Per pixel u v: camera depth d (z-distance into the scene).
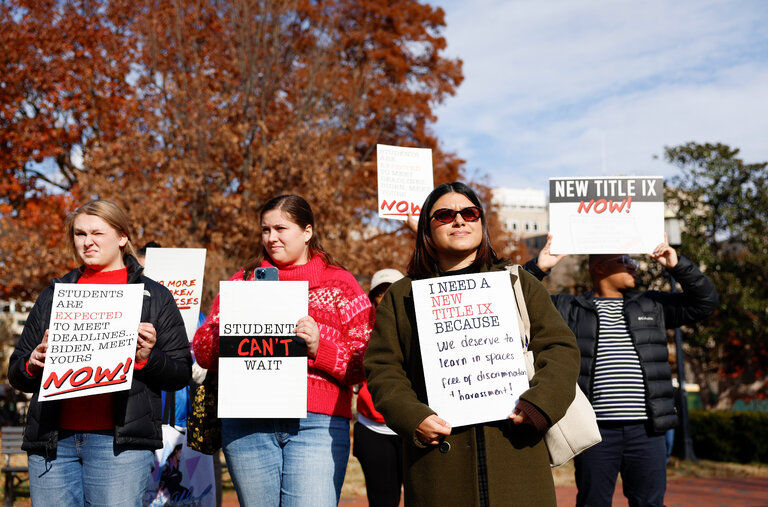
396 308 3.07
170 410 4.49
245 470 3.35
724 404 26.34
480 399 2.79
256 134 15.64
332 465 3.37
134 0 19.80
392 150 5.35
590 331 4.51
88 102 20.44
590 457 4.33
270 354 3.28
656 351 4.47
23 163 21.33
